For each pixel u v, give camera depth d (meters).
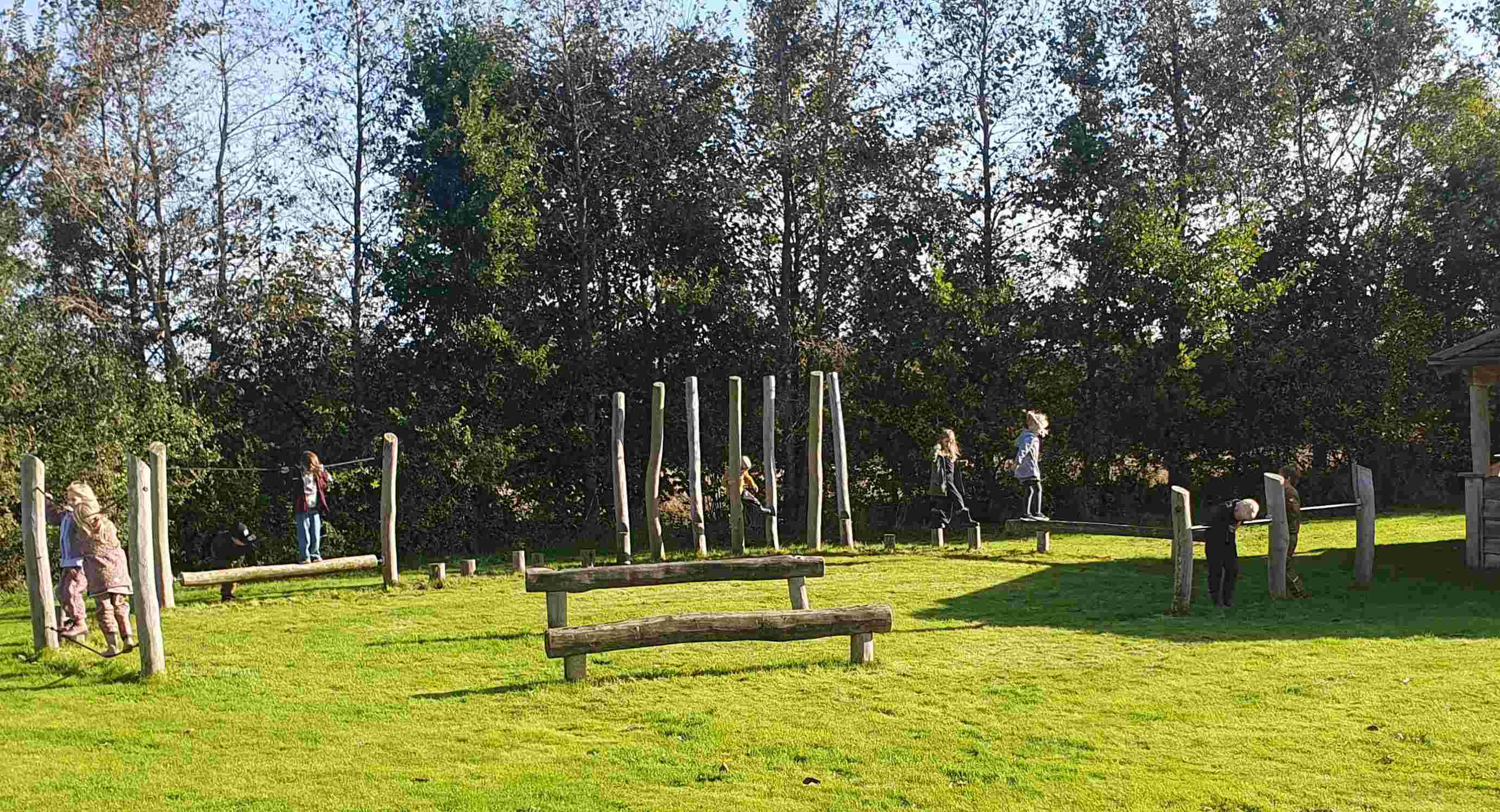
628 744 8.02
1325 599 13.84
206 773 7.57
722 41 29.17
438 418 26.66
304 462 18.55
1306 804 6.50
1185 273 26.94
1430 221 28.62
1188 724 8.18
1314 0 30.94
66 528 12.12
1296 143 31.59
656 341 27.78
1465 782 6.76
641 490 28.16
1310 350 28.34
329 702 9.53
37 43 24.59
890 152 29.05
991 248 29.83
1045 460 27.31
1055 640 11.46
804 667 10.31
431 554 26.69
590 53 28.39
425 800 6.89
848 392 27.28
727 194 27.64
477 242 27.28
